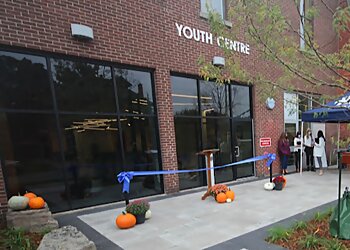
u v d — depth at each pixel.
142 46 6.59
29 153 5.23
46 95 5.43
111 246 3.81
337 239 3.51
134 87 6.66
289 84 3.80
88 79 5.96
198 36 7.64
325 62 2.97
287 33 4.00
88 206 5.85
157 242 3.88
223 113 8.55
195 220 4.78
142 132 6.78
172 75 7.34
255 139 9.24
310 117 6.29
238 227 4.33
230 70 3.65
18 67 5.13
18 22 4.96
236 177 8.73
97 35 5.90
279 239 3.71
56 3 5.38
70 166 5.68
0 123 4.96
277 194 6.49
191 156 7.66
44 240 3.38
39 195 5.29
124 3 6.29
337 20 2.66
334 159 11.81
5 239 3.86
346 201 3.73
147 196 6.74
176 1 7.20
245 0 3.00
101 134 6.12
